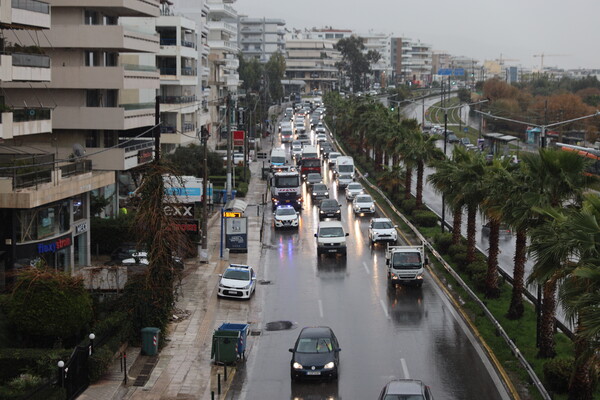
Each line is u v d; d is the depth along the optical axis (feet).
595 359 70.28
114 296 115.55
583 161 102.53
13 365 89.40
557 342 105.19
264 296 136.15
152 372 96.58
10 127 122.31
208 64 382.01
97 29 172.35
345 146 414.41
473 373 97.04
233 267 138.31
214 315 123.34
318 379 94.22
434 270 155.12
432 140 214.07
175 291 119.44
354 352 106.32
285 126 463.01
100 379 93.15
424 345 108.88
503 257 173.88
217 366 99.71
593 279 70.33
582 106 469.98
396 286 143.33
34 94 177.27
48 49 175.42
